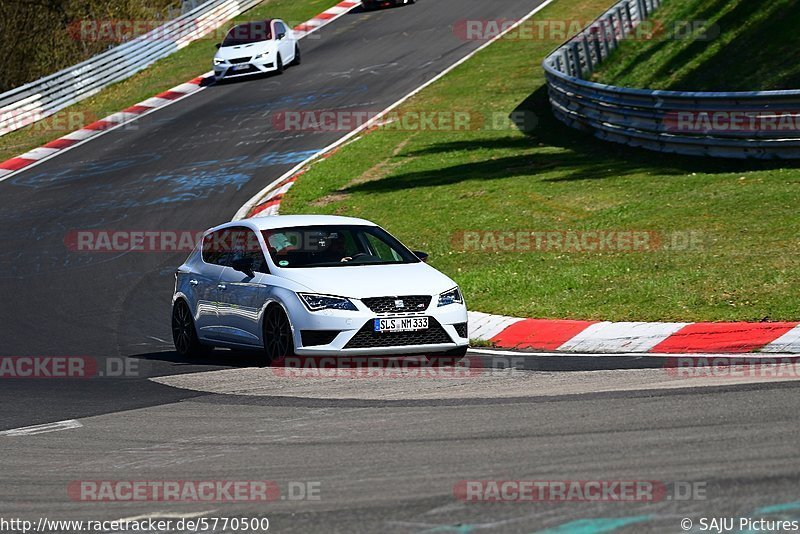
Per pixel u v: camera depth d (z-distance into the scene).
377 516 21.69
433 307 41.09
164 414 34.09
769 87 101.94
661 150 83.19
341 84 131.00
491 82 123.06
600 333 44.47
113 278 70.06
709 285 48.44
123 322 58.12
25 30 161.25
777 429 26.14
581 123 96.56
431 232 70.12
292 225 45.44
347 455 26.95
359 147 101.00
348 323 40.00
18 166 111.81
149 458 28.39
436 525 20.88
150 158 108.44
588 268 55.09
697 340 41.44
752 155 74.94
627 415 29.00
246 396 36.22
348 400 34.28
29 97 133.25
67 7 163.88
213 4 175.38
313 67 142.50
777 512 20.27
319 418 31.70
